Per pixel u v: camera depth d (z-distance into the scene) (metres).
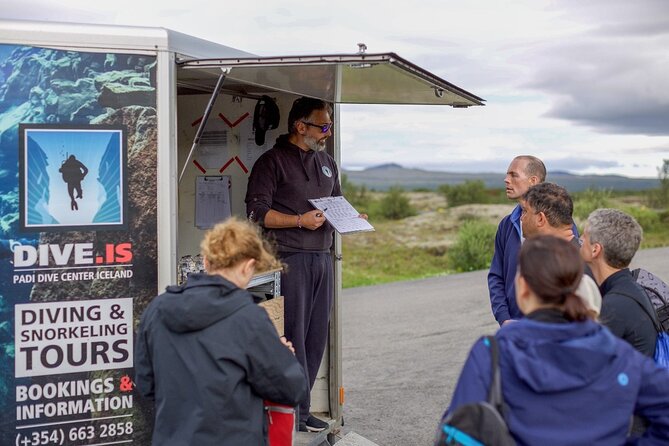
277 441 2.57
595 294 2.17
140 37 3.09
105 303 3.05
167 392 2.34
